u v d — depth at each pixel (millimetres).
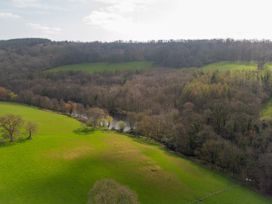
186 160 95062
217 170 90375
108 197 51969
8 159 79250
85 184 70438
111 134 116750
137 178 76938
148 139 117062
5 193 62875
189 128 105188
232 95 126062
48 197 63250
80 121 137625
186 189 75250
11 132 94188
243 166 88188
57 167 77312
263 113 116688
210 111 112125
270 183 81312
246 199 74375
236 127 102625
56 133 109812
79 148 92250
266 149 90562
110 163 83375
